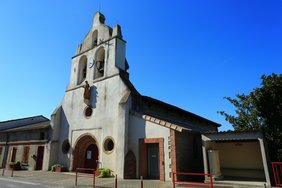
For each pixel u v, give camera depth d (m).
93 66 19.48
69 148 18.91
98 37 20.27
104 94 17.50
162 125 13.70
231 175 15.16
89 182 12.84
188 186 11.08
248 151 15.06
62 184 12.44
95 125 17.33
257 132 11.34
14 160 23.05
